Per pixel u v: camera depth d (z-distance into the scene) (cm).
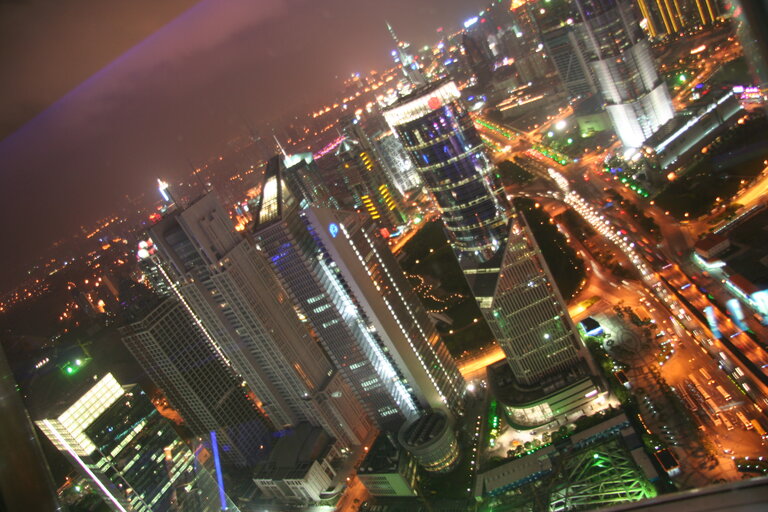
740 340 17262
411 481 19888
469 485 19138
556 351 19375
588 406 18900
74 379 16462
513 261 18450
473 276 19462
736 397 16262
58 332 18512
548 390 19125
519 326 19050
